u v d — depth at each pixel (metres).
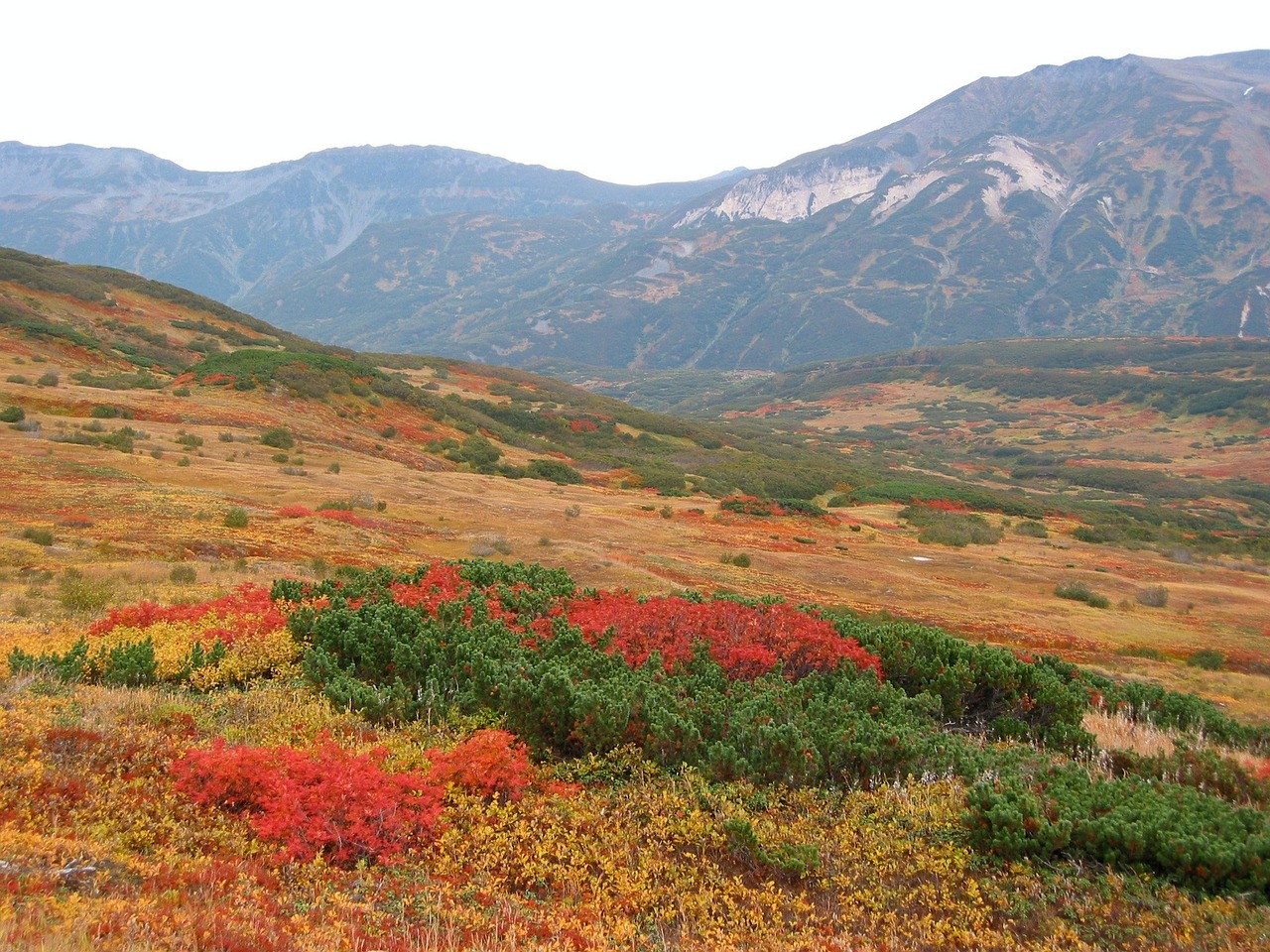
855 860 6.86
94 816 6.10
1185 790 8.00
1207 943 5.71
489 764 7.64
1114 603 39.62
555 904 5.92
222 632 12.22
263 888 5.46
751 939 5.63
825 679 12.32
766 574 37.00
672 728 8.79
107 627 12.88
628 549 38.03
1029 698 12.48
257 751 7.20
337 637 11.90
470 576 18.22
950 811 7.58
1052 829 6.89
